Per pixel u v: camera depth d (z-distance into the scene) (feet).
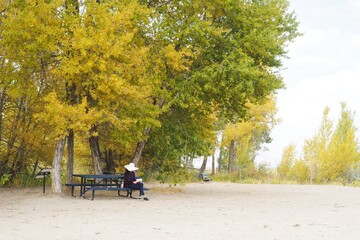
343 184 113.80
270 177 138.31
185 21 68.44
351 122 148.77
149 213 42.01
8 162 78.48
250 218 38.70
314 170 123.75
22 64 56.59
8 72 57.41
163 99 72.69
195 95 69.10
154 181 98.27
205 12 68.54
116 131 63.87
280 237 28.53
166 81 68.33
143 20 62.95
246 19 70.08
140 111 62.08
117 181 67.72
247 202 54.85
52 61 58.59
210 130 81.76
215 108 77.66
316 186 99.55
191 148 81.82
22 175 77.66
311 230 31.60
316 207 49.26
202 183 118.21
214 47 70.38
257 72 64.69
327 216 40.47
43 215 39.47
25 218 37.17
